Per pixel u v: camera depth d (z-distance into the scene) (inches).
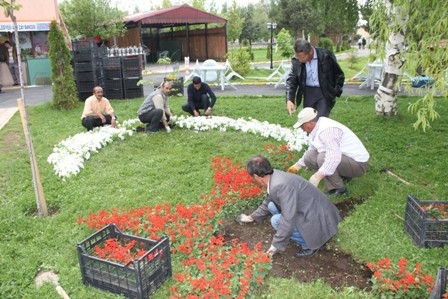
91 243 164.1
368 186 230.4
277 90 595.5
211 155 285.4
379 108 376.5
